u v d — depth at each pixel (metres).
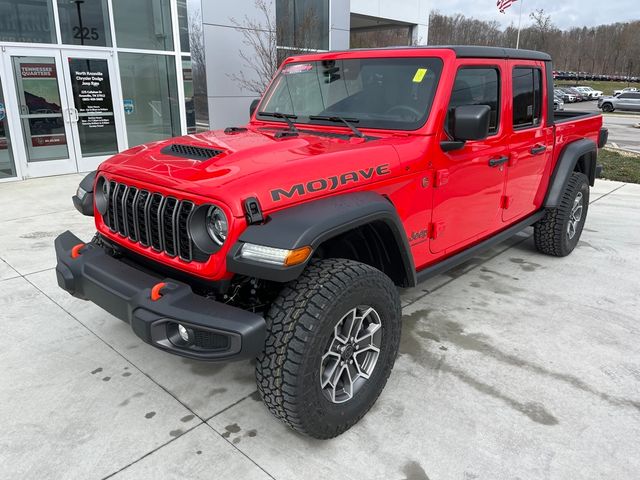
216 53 11.05
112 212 2.91
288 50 12.27
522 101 3.98
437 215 3.25
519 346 3.40
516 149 3.93
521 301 4.09
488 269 4.80
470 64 3.28
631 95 36.19
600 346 3.42
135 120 10.07
